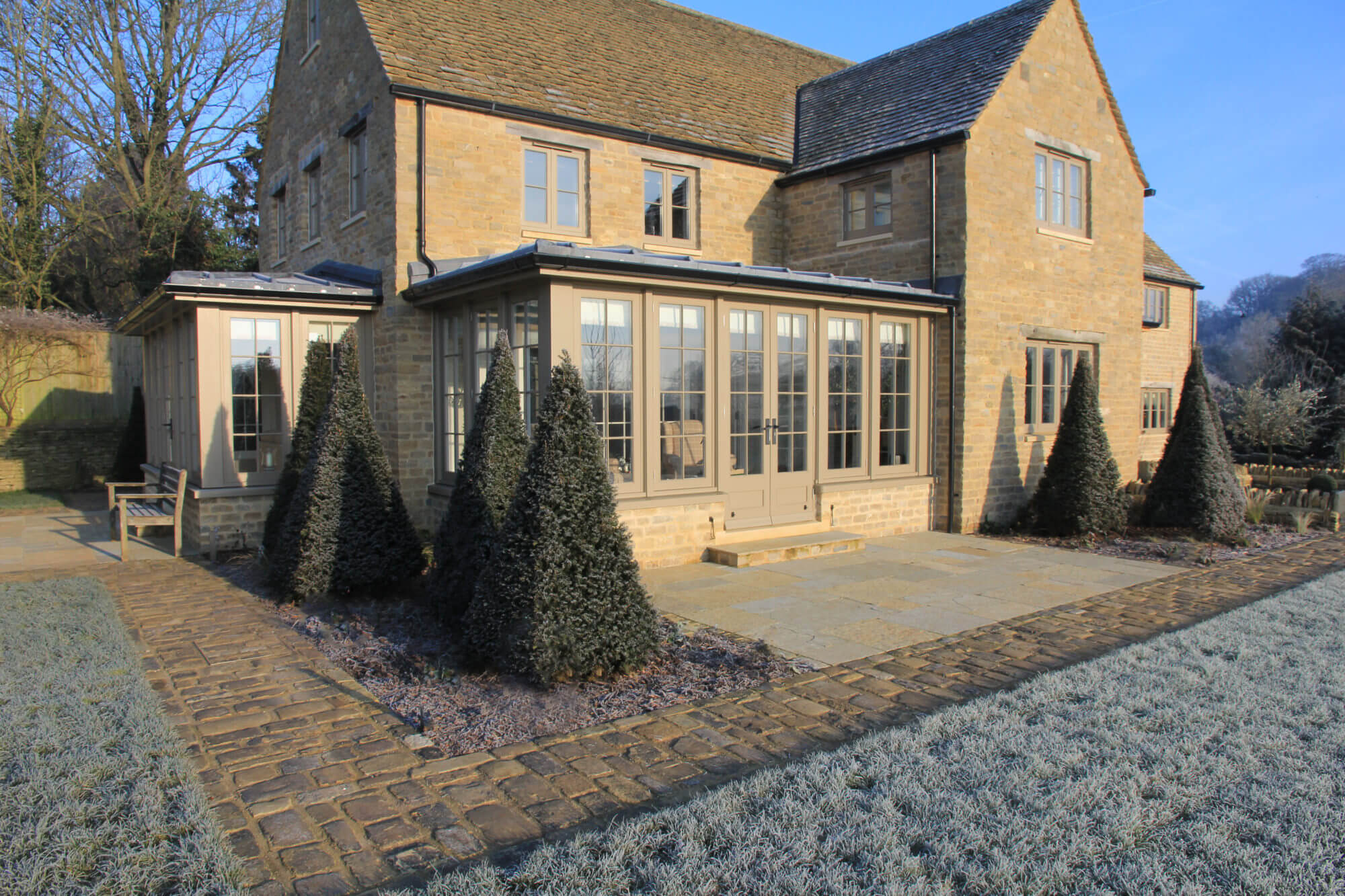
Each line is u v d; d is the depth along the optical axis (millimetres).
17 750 3924
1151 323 18141
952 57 13148
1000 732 4219
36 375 16469
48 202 20953
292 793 3764
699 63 14906
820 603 7461
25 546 10211
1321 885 2885
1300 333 28531
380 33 10539
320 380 9125
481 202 10453
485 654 5363
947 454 11539
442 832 3416
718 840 3227
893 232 11977
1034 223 12211
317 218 12961
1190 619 6883
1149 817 3352
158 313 11344
